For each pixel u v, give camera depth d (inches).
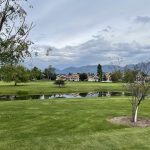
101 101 2016.5
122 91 4404.5
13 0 562.3
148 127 1072.2
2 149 689.6
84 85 5654.5
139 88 1214.3
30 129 1060.5
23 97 3201.3
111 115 1359.5
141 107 1711.4
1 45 550.0
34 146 709.9
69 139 776.3
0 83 6378.0
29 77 5236.2
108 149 685.3
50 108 1582.2
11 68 565.0
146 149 684.1
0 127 1085.8
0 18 553.6
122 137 796.6
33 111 1449.3
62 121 1204.5
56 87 4918.8
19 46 557.6
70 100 2081.7
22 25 567.5
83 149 684.7
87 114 1374.3
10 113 1371.8
